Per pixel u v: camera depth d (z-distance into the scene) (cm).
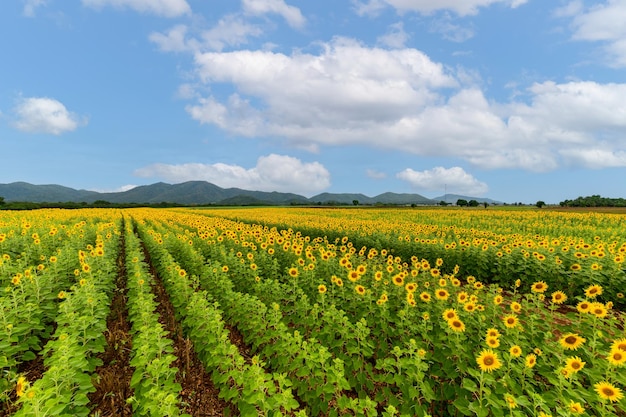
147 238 1847
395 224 2545
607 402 409
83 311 643
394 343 614
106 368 623
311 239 2194
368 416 386
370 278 915
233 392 463
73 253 1122
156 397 386
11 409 483
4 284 857
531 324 579
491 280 1234
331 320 606
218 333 572
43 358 641
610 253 1109
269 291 841
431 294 764
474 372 424
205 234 1630
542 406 369
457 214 4253
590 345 492
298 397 541
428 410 491
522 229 2655
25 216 2861
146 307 664
